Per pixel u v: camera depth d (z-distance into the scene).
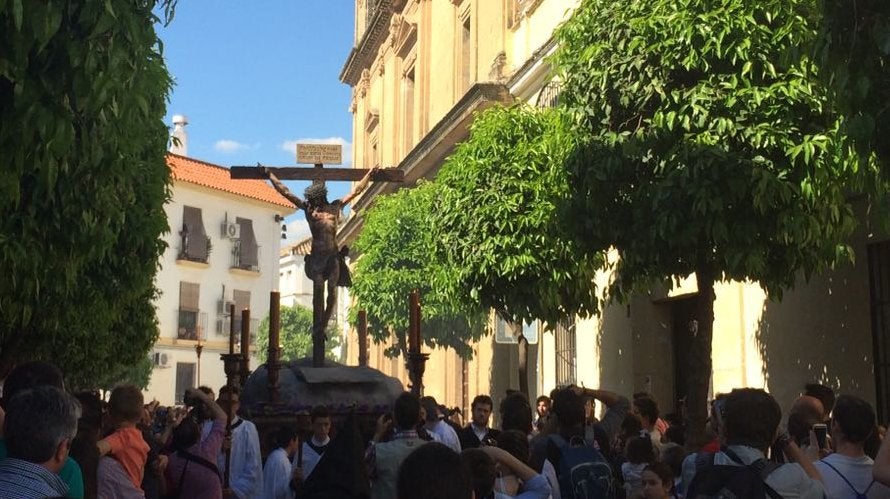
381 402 9.26
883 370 9.51
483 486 4.15
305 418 8.09
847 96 5.24
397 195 20.20
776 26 8.38
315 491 3.74
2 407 4.27
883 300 9.56
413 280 18.81
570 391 5.46
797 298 10.77
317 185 10.41
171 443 7.11
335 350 55.00
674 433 8.20
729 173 7.98
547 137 11.80
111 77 4.72
